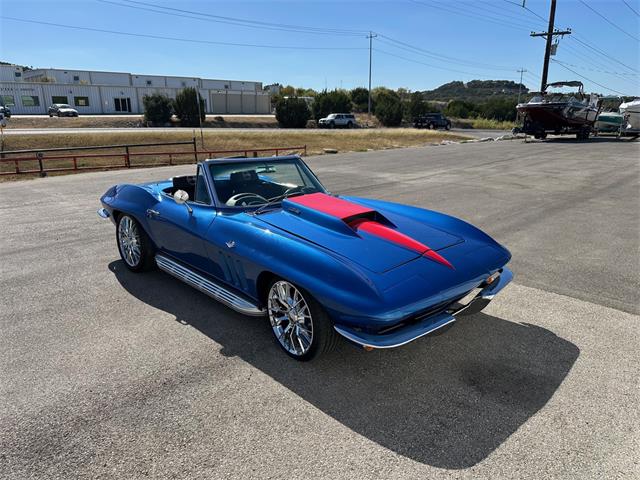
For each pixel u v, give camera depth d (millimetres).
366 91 77000
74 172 14945
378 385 2936
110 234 6711
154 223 4398
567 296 4367
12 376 3031
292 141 28656
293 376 3031
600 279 4824
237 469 2234
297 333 3146
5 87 50375
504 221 7426
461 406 2721
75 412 2668
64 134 26234
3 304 4172
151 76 68688
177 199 3949
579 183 11555
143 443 2418
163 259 4512
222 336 3561
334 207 3646
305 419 2604
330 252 2990
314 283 2801
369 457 2312
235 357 3260
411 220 3875
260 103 67062
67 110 45750
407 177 12898
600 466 2244
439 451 2354
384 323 2600
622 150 21125
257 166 4266
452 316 2977
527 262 5371
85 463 2281
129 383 2947
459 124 64125
